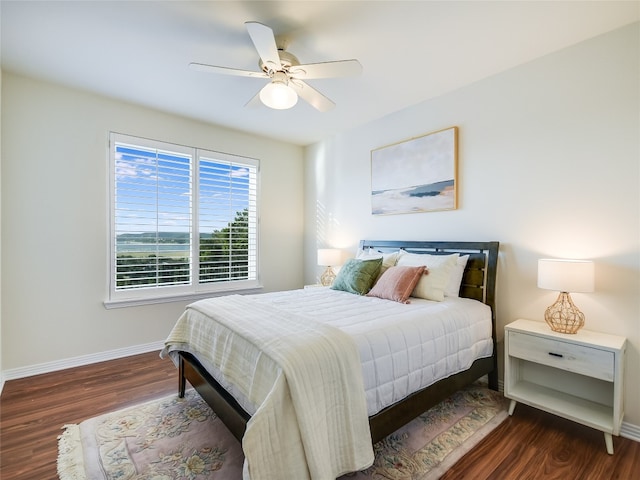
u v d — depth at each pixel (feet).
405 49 7.37
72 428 6.48
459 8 6.01
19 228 8.79
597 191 6.91
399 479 5.11
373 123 11.97
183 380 7.68
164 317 11.35
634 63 6.46
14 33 6.86
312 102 8.03
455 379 6.79
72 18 6.36
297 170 15.26
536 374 7.79
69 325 9.56
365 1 5.85
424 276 8.44
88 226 9.86
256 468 3.81
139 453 5.72
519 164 8.13
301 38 6.93
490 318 8.05
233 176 13.15
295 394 4.08
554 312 7.00
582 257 7.10
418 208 10.37
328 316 6.46
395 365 5.46
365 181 12.34
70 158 9.55
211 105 10.66
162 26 6.63
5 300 8.59
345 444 4.49
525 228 8.03
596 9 6.04
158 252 11.19
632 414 6.35
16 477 5.14
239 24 6.54
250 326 5.57
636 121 6.44
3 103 8.52
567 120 7.33
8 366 8.64
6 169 8.59
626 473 5.31
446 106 9.68
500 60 7.87
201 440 6.10
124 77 8.82
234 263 13.20
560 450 5.88
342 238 13.37
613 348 5.82
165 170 11.36
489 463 5.51
